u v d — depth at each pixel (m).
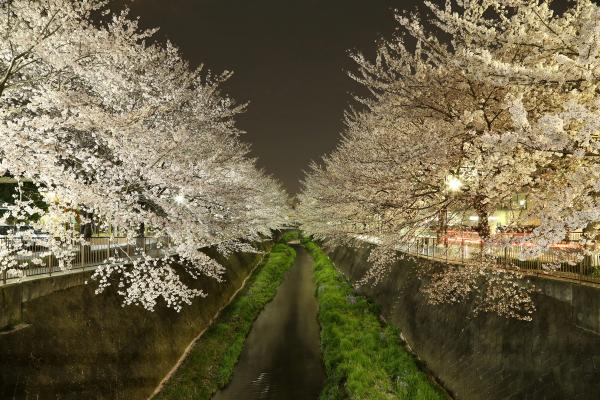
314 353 17.03
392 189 10.00
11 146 7.19
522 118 5.33
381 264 11.84
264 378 14.45
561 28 7.14
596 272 8.55
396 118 11.20
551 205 5.74
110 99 10.25
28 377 7.70
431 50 10.00
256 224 26.58
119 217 8.81
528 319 8.82
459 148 9.28
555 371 7.86
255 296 25.62
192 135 14.12
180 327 15.53
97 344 10.09
